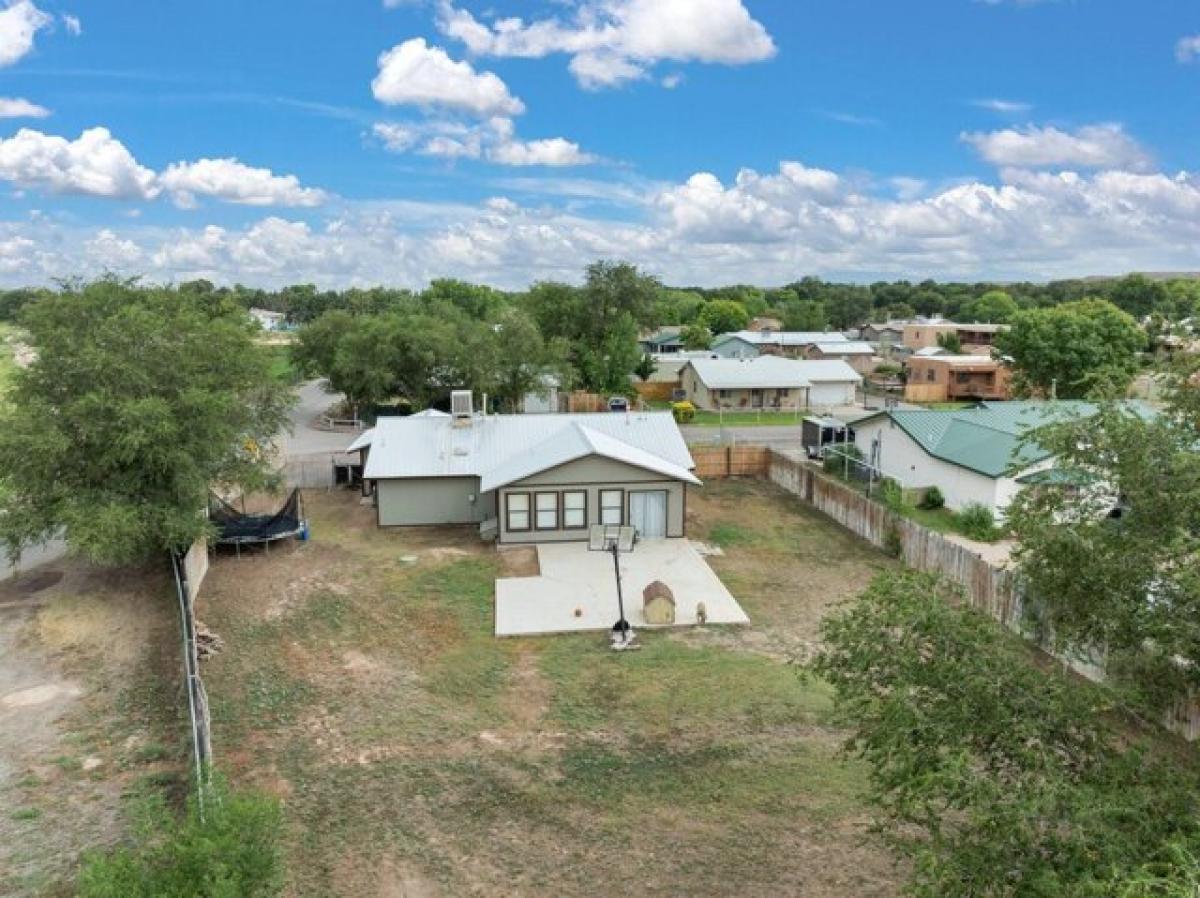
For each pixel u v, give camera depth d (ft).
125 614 66.64
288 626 64.75
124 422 67.00
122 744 47.06
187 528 68.59
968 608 28.09
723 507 100.48
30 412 67.97
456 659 59.00
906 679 26.86
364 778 43.96
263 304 548.72
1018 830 22.20
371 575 76.48
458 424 99.40
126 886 24.25
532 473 83.97
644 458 90.79
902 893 25.80
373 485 103.96
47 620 65.26
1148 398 38.99
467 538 88.48
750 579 75.66
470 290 325.42
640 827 39.96
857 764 45.34
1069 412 28.84
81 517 64.08
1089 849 21.62
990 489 90.07
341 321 175.63
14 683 54.85
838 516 93.66
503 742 47.85
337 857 37.47
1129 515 25.91
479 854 37.83
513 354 166.61
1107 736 25.57
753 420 177.99
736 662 58.34
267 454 102.58
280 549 84.02
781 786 43.39
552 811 41.19
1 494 70.38
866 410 190.29
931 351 244.42
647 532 87.61
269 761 45.60
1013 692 25.85
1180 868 18.43
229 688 54.34
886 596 27.89
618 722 50.19
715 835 39.34
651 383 214.69
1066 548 26.43
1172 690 25.45
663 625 64.75
